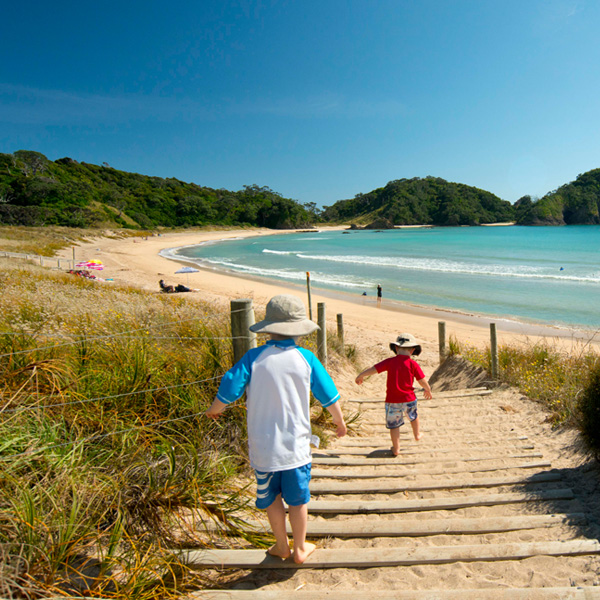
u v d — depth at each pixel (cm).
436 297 2327
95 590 189
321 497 321
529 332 1573
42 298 820
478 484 330
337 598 198
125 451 282
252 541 247
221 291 2466
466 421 519
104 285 1505
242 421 354
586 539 248
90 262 2650
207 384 382
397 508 295
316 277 3206
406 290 2564
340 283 2877
